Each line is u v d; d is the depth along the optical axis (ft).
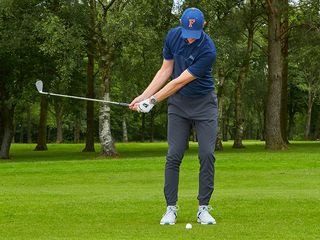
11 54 109.70
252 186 44.98
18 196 36.19
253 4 130.11
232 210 27.86
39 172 63.98
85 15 101.71
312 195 34.58
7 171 65.26
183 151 23.97
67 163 76.18
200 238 19.44
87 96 141.59
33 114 238.07
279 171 61.16
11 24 100.78
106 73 105.70
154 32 95.35
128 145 182.50
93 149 142.61
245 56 132.36
